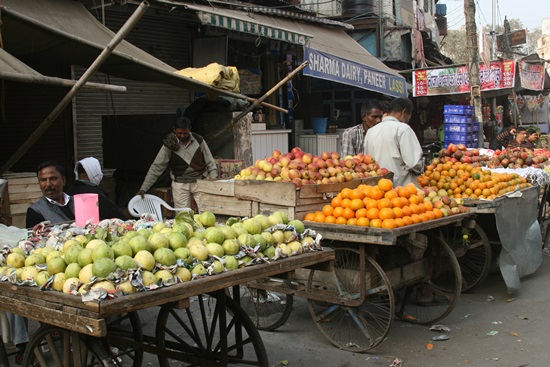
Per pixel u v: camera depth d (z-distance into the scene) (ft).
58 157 30.94
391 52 62.03
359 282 17.20
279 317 19.16
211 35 36.60
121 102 33.53
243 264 11.43
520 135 38.68
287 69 43.65
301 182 17.79
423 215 17.57
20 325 15.02
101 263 9.55
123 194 31.22
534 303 21.31
